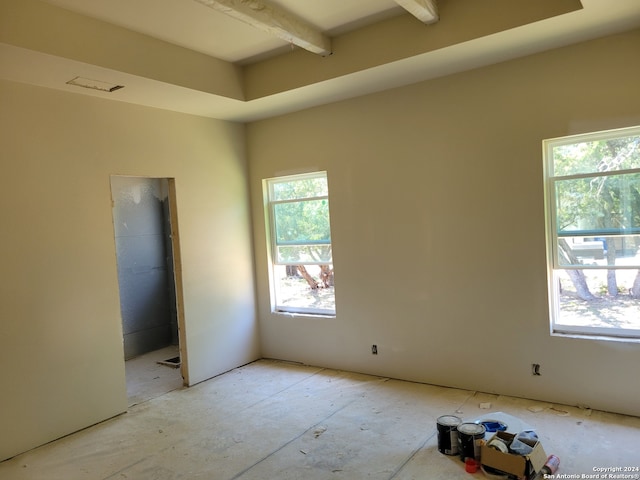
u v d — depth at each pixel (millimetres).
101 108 3947
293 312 5328
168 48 3682
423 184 4211
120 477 2994
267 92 4258
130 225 5828
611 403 3484
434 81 4082
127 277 5789
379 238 4500
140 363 5520
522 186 3734
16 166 3389
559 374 3680
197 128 4805
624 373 3422
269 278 5391
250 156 5379
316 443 3285
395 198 4379
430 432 3352
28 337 3430
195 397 4332
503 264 3865
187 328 4637
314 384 4508
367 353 4684
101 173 3932
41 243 3520
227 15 3230
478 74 3865
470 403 3812
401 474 2832
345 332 4820
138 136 4230
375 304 4586
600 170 3516
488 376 4004
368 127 4480
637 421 3328
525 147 3701
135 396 4422
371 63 3693
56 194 3621
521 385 3852
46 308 3539
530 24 3051
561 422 3367
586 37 3326
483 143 3887
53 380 3568
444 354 4219
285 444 3299
